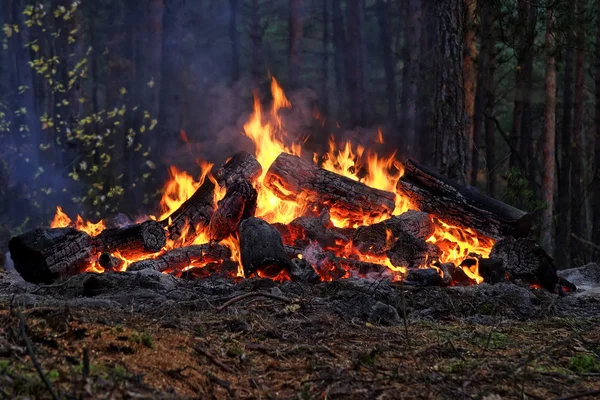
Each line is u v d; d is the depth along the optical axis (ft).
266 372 15.11
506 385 14.78
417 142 64.80
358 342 17.84
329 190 30.94
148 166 60.80
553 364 16.69
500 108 89.10
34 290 23.80
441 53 39.22
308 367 15.23
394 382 14.66
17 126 59.52
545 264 28.02
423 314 22.18
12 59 78.95
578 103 71.20
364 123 76.89
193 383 13.46
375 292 22.82
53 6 59.57
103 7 97.50
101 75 103.65
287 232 29.07
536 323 21.80
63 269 26.55
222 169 30.78
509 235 29.86
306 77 113.60
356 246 28.68
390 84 87.92
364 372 15.25
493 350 17.76
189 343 15.92
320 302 21.27
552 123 59.06
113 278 23.11
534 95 75.46
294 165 31.22
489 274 27.17
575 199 72.18
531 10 52.60
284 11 111.24
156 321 17.76
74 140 57.31
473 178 66.33
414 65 70.85
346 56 79.25
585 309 24.48
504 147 93.35
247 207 29.09
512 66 75.05
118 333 15.39
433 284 25.68
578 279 33.01
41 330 14.71
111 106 82.12
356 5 78.13
